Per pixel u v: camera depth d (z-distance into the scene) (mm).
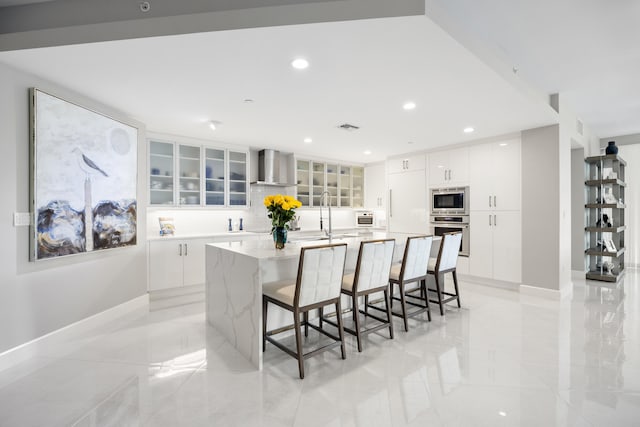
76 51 2154
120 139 3465
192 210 5020
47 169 2635
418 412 1818
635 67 3381
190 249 4410
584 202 5414
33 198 2525
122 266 3527
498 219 4598
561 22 2568
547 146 4105
